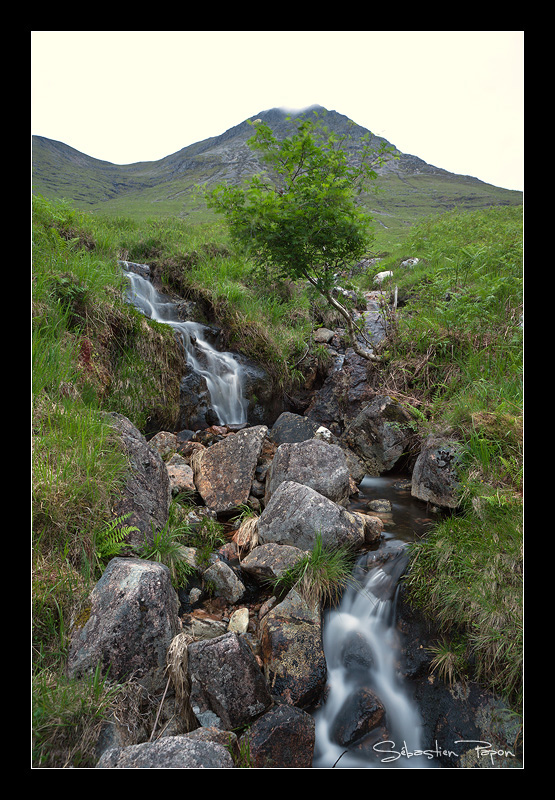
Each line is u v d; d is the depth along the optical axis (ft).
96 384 15.52
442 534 11.27
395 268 34.99
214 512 14.05
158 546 10.55
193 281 23.90
